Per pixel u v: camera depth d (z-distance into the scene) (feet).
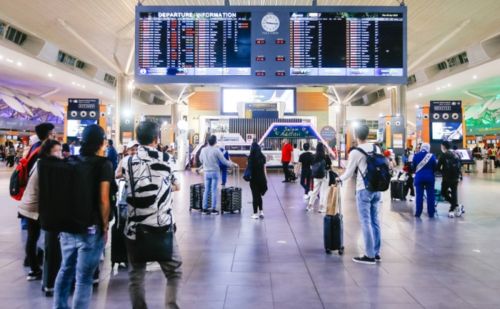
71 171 9.14
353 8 25.59
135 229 9.36
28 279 13.51
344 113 134.10
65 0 47.29
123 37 61.93
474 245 18.53
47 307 11.30
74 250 9.75
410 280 13.61
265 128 88.07
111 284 13.32
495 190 42.52
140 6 25.50
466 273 14.38
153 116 149.89
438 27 54.95
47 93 105.91
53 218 9.10
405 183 34.55
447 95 107.65
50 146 12.85
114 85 111.96
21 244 18.29
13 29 66.85
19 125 101.65
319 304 11.51
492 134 103.65
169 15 25.54
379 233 16.07
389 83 25.67
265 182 25.89
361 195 15.79
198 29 25.58
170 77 25.48
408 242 19.13
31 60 73.92
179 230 21.91
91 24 55.21
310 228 22.50
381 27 25.66
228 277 13.91
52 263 12.19
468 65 79.10
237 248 17.95
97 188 9.50
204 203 27.40
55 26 55.72
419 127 62.08
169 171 9.77
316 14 25.66
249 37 25.64
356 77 25.55
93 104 49.60
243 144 74.64
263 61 25.61
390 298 11.96
